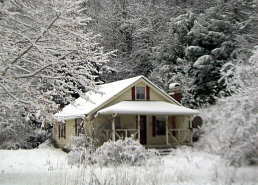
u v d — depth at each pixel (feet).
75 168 48.88
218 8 119.75
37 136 111.96
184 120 93.86
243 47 100.12
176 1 153.17
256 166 41.98
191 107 104.42
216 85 102.53
